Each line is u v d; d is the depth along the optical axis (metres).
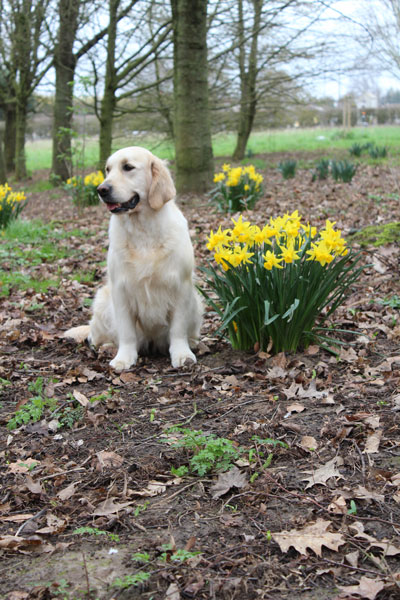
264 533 2.23
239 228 3.95
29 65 23.58
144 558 2.10
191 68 11.73
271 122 27.95
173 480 2.67
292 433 2.99
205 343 4.61
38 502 2.60
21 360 4.49
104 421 3.34
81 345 4.81
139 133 21.95
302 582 1.98
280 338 4.01
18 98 24.42
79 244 8.86
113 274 4.26
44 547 2.25
